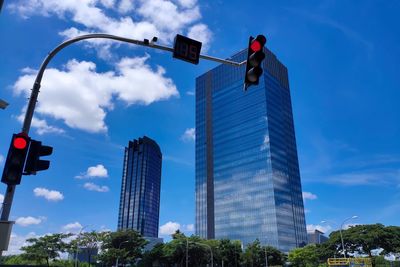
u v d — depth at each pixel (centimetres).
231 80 15725
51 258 6481
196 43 941
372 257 7269
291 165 14512
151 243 14750
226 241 9475
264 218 12875
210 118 16288
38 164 887
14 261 6438
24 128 927
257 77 921
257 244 10125
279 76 15562
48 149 917
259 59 920
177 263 8756
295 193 14212
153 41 938
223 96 15862
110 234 8494
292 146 14975
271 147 13412
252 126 14225
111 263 8462
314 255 8325
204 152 16100
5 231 762
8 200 838
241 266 9919
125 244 8575
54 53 977
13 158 851
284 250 12456
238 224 13662
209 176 15512
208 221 14912
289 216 13300
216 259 9162
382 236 7125
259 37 930
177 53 927
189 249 8531
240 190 13975
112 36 945
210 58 948
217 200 14775
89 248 8012
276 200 12825
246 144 14250
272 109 14212
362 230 7475
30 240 6372
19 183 841
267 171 13212
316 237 17350
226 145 15075
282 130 14500
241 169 14175
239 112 14900
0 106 836
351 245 7512
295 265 9888
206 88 16962
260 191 13262
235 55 15850
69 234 6662
